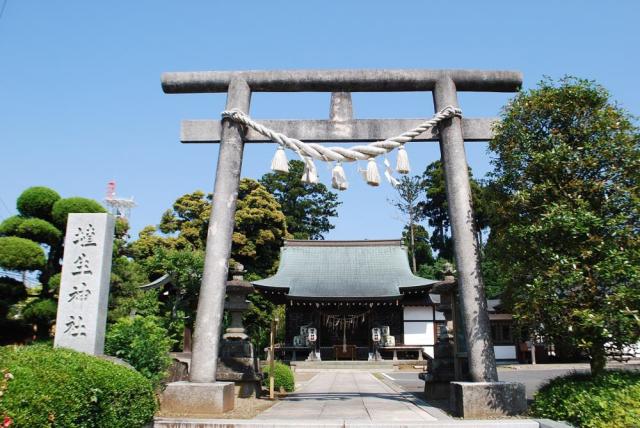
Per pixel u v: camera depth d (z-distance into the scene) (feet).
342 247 125.39
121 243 54.08
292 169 183.83
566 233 24.32
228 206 30.42
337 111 32.78
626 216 24.09
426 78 32.42
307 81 32.40
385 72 32.48
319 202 194.80
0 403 13.70
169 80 32.60
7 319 45.52
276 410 28.84
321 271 116.98
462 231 29.43
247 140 32.50
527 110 27.35
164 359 30.19
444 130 31.55
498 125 29.37
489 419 24.31
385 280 111.86
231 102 32.14
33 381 15.35
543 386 25.86
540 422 22.29
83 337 26.55
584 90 26.48
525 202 26.05
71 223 28.25
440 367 35.78
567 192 25.67
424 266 163.73
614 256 22.81
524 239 25.73
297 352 109.19
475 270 28.78
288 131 32.30
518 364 92.89
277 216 116.88
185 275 56.75
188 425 23.02
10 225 44.50
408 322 108.99
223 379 35.65
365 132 32.35
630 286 22.65
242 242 109.91
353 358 104.68
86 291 27.22
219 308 28.71
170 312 57.62
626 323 22.16
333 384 56.54
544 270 24.67
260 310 103.86
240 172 31.76
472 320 28.04
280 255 124.47
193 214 115.96
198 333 28.27
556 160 25.26
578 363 92.38
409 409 28.94
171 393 26.68
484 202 30.12
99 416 18.19
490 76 32.45
